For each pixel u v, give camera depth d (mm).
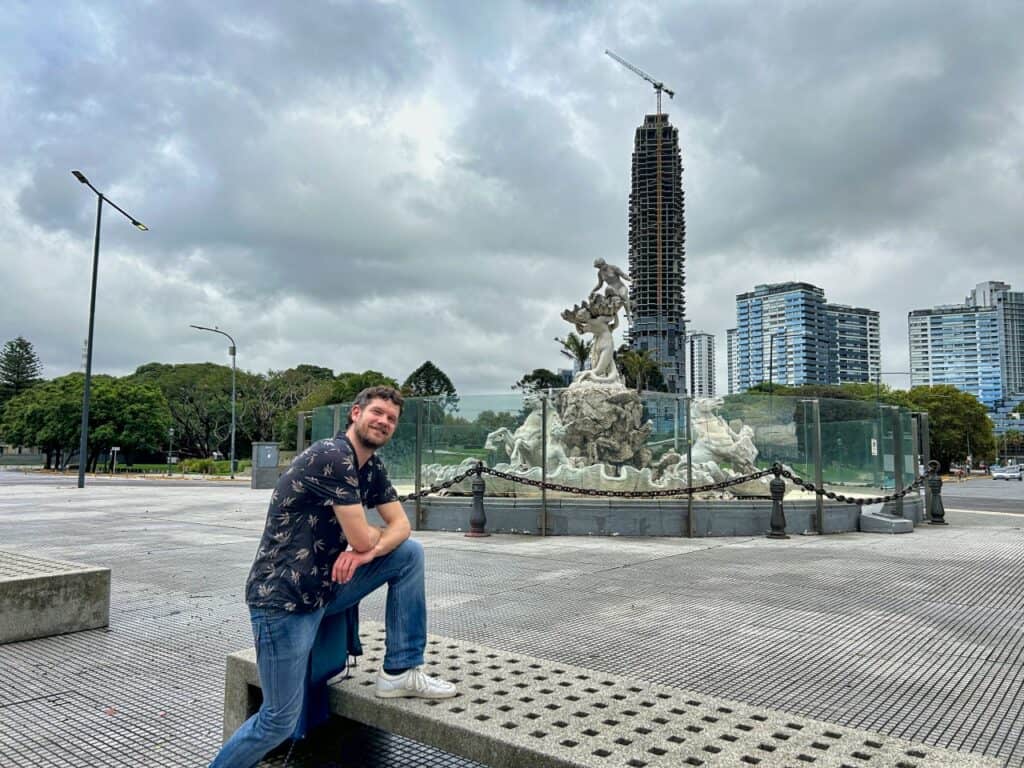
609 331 19422
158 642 5902
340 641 3496
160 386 75438
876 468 16281
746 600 7566
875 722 4195
